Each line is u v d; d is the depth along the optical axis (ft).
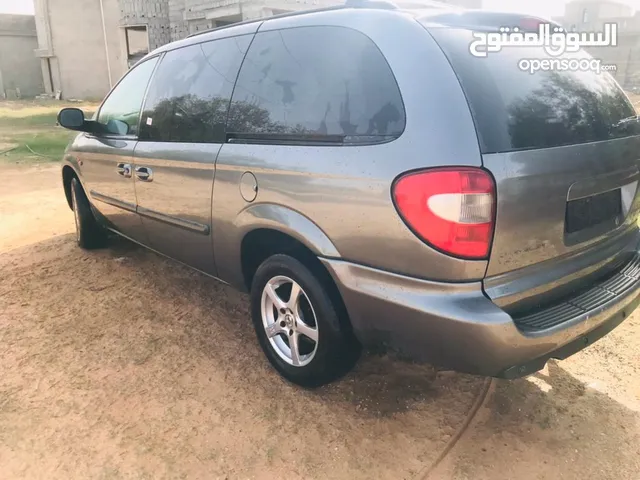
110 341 11.14
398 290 7.39
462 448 8.24
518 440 8.39
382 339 7.96
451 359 7.24
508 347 6.85
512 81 7.53
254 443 8.34
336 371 9.02
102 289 13.52
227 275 10.61
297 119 8.63
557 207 7.38
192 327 11.75
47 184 26.30
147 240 12.99
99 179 13.92
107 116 13.93
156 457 8.05
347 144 7.80
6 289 13.46
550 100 7.72
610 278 8.60
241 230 9.52
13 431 8.54
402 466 7.90
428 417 8.91
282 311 9.56
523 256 7.18
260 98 9.35
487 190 6.70
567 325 7.26
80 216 15.53
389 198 7.18
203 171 10.13
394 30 7.78
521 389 9.59
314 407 9.14
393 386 9.69
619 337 11.26
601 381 9.82
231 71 10.12
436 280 7.04
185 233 11.14
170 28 67.56
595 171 7.82
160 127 11.61
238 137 9.61
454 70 7.16
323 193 7.95
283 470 7.83
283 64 9.16
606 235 8.41
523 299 7.33
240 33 10.27
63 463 7.91
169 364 10.37
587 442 8.34
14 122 58.39
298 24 9.16
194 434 8.52
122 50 75.51
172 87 11.53
